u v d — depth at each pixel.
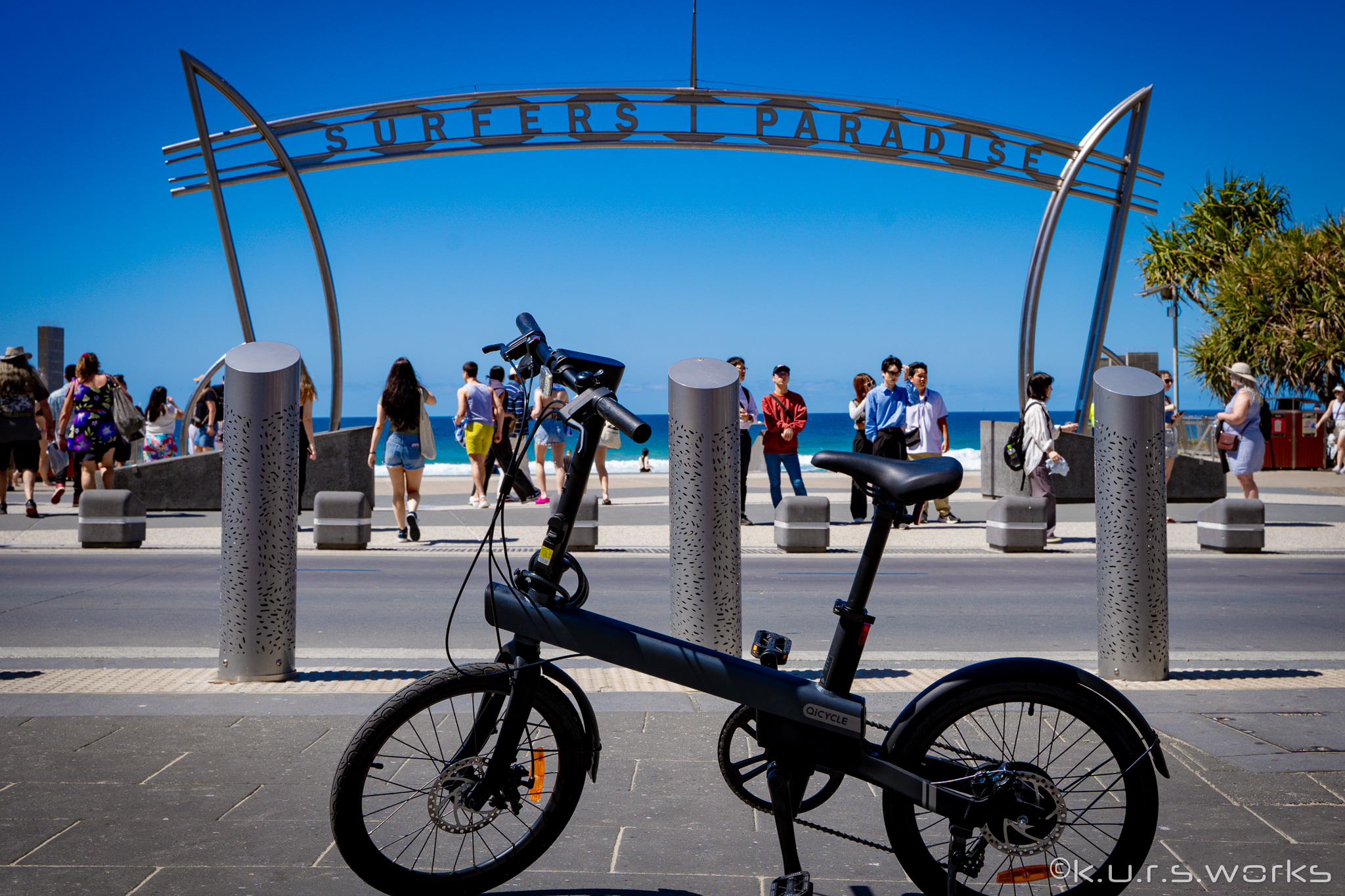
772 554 11.55
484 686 2.93
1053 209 16.84
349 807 2.85
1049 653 6.65
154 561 10.45
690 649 2.89
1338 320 30.80
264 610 5.34
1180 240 36.81
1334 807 3.65
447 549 11.43
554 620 2.90
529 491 16.08
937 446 13.46
